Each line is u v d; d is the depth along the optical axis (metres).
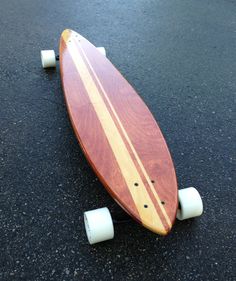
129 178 0.44
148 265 0.45
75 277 0.43
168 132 0.65
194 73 0.83
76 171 0.56
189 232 0.49
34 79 0.77
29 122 0.65
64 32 0.78
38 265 0.44
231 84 0.80
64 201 0.52
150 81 0.79
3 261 0.45
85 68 0.65
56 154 0.59
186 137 0.65
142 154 0.47
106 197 0.52
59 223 0.49
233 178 0.57
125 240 0.47
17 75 0.78
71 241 0.47
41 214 0.50
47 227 0.48
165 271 0.44
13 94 0.72
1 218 0.49
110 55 0.87
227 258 0.46
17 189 0.53
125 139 0.50
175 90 0.77
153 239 0.47
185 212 0.46
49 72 0.79
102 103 0.57
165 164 0.46
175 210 0.41
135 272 0.44
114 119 0.53
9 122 0.65
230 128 0.68
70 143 0.61
